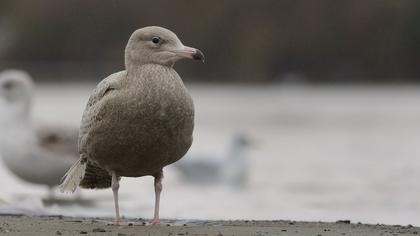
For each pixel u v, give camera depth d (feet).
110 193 44.57
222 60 172.04
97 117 25.79
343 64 174.19
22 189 46.26
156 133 25.54
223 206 41.19
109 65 165.89
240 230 26.37
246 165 55.16
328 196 45.47
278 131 86.22
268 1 174.70
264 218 36.35
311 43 174.50
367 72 173.99
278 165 60.54
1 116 44.60
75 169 27.71
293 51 174.19
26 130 44.34
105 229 25.98
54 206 37.27
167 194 46.55
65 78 168.76
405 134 80.33
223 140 77.56
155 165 26.50
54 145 44.14
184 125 25.84
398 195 44.96
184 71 165.17
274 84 170.60
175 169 55.93
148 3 168.76
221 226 27.50
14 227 26.37
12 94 44.78
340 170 57.06
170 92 25.49
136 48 26.17
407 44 172.04
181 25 170.40
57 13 174.50
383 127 87.30
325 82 172.65
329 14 175.22
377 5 173.37
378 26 173.78
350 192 46.75
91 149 26.37
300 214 37.93
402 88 160.04
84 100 120.88
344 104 119.96
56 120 84.07
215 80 168.04
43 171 43.78
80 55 170.91
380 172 55.31
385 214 38.01
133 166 26.45
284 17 175.11
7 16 181.88
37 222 27.71
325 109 111.86
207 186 52.29
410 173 54.44
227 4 173.27
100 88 26.40
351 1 175.11
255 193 47.37
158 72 25.76
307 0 175.42
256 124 93.97
